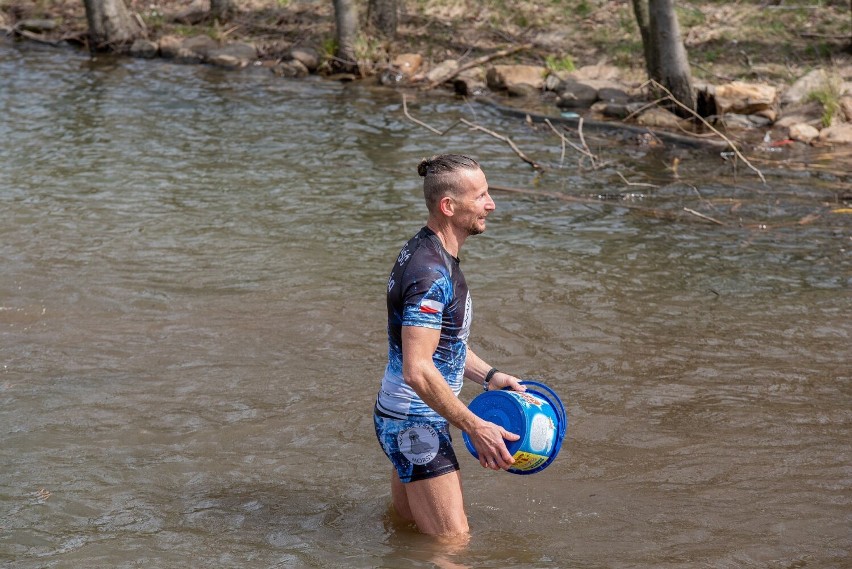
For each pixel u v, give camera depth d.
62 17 26.98
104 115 18.06
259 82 21.25
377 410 5.32
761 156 15.90
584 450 6.77
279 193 13.51
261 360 8.26
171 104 19.03
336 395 7.61
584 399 7.57
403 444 5.25
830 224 12.34
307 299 9.73
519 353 8.45
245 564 5.27
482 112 18.83
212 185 13.85
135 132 16.88
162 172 14.47
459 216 5.07
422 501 5.35
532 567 5.21
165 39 23.88
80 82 20.92
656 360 8.31
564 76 20.55
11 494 6.02
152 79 21.38
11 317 9.10
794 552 5.42
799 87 18.75
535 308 9.48
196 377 7.89
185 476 6.33
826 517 5.82
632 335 8.85
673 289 10.06
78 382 7.76
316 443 6.83
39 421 7.06
